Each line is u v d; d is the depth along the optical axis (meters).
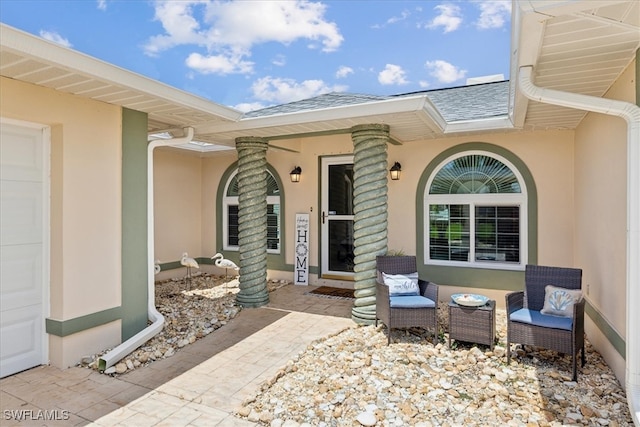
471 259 6.41
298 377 3.66
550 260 5.86
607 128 3.95
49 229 3.89
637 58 2.93
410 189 6.76
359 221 5.26
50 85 3.55
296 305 6.27
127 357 4.05
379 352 4.26
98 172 4.16
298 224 7.91
